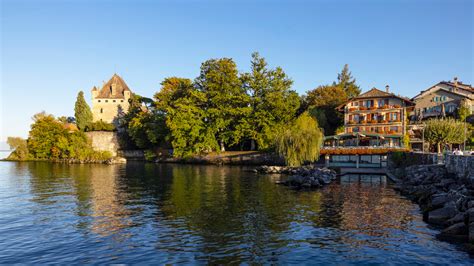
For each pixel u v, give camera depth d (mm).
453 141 57594
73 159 90750
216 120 77125
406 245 16828
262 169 56406
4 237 18250
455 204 21234
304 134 56562
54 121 98875
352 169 57375
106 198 30219
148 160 91562
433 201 23188
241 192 33719
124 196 31297
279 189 35938
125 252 15852
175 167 69062
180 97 87312
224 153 79062
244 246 16688
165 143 91938
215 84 78938
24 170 61688
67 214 23734
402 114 72688
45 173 55344
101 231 19375
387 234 18766
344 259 14984
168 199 29641
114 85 118062
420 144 73875
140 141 92562
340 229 19812
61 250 16156
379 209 25516
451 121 59469
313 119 70188
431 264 14359
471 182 28297
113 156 98250
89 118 112062
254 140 82750
